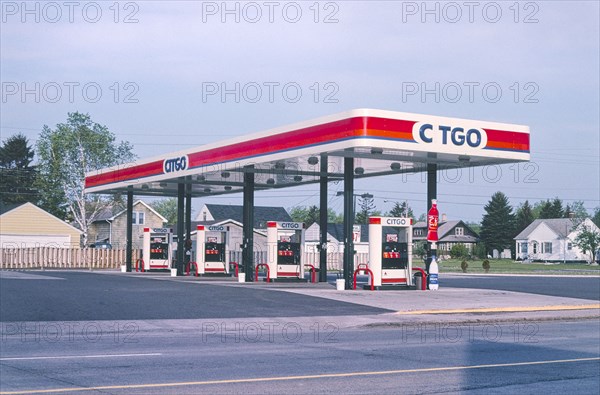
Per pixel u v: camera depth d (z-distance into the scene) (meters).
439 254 109.62
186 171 38.41
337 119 27.73
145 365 11.98
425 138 27.84
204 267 41.12
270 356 13.29
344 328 19.16
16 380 10.39
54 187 67.81
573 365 12.38
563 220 104.19
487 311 23.39
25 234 64.25
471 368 11.96
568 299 27.44
